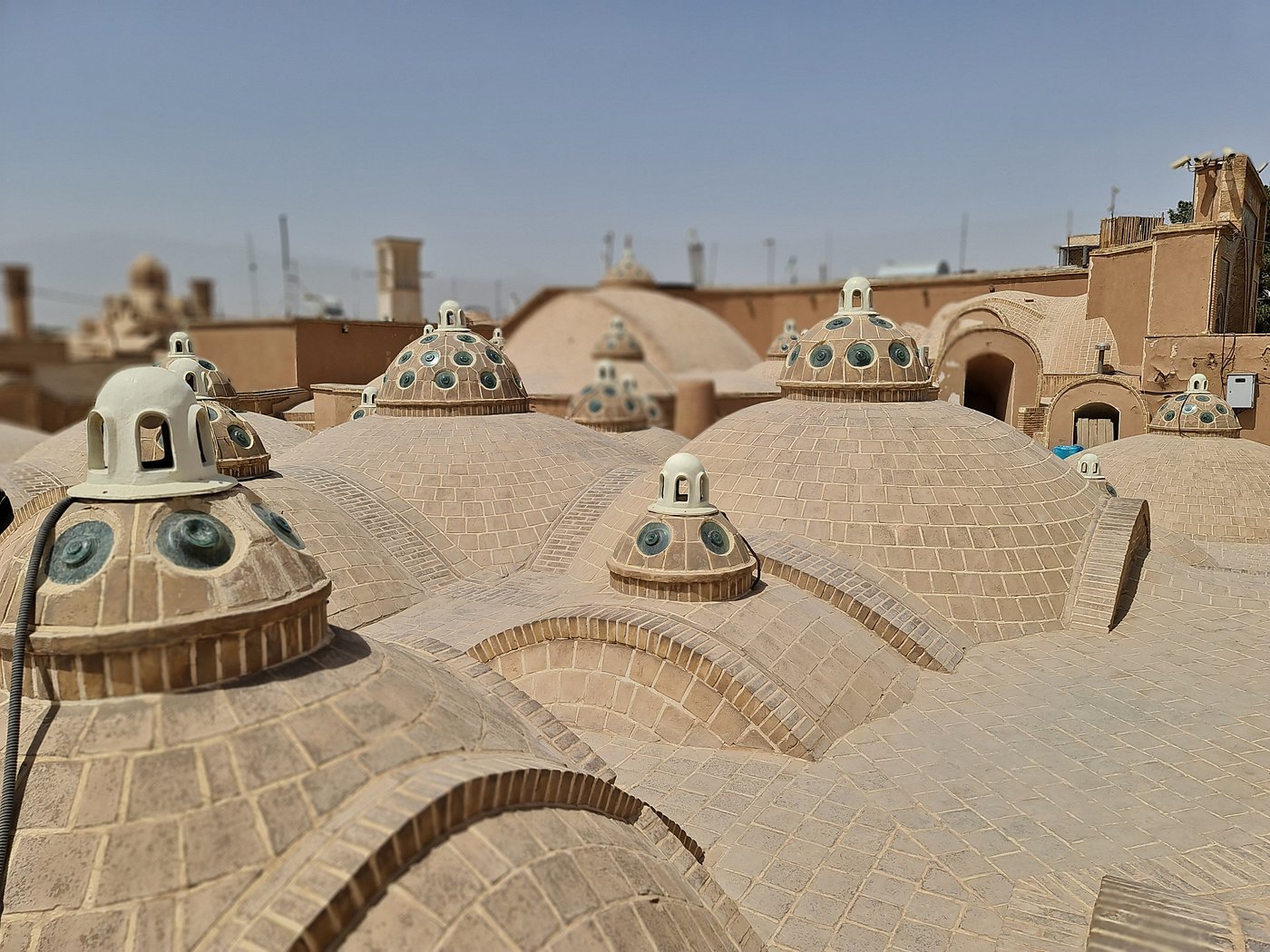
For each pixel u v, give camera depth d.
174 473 6.26
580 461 21.17
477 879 5.45
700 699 11.24
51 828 5.06
